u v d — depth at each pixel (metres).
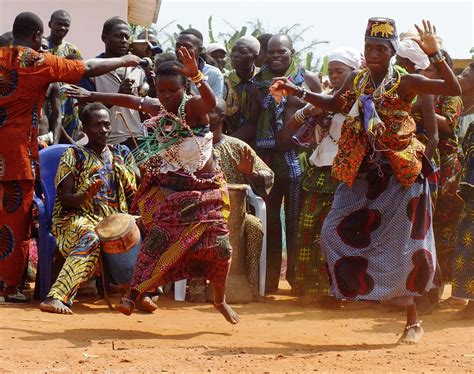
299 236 8.30
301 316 7.53
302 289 8.25
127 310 6.22
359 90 6.12
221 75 9.34
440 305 8.18
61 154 8.02
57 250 7.78
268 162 9.15
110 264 7.68
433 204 7.77
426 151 7.48
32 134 7.72
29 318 6.93
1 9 11.55
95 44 12.03
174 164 6.23
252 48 9.41
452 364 5.29
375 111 5.98
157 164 6.33
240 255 8.42
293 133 8.92
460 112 8.18
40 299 7.89
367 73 6.13
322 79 10.46
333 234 6.22
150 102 6.80
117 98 6.84
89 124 7.87
